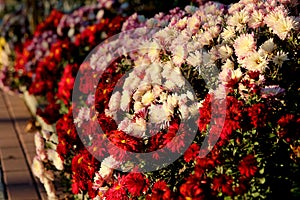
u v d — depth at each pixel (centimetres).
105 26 403
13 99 515
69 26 461
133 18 367
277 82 275
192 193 247
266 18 281
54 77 414
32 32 614
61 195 335
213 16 305
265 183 256
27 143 398
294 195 253
